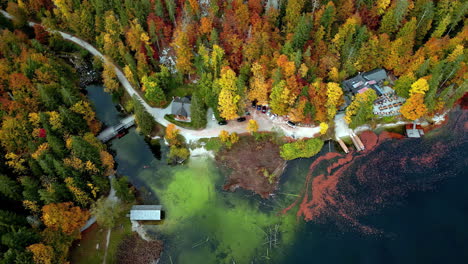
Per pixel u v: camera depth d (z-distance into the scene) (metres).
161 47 132.50
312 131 114.50
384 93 119.56
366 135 114.06
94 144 107.12
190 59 123.12
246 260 91.88
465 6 114.69
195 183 107.50
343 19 122.88
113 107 130.00
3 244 80.31
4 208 90.50
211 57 119.94
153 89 115.75
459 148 109.31
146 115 110.81
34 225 87.88
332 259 90.94
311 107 107.31
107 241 94.69
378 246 92.06
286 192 103.62
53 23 142.88
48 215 85.31
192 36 122.56
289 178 106.38
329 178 105.44
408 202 99.19
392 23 118.06
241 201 103.00
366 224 95.88
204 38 126.12
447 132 112.81
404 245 91.75
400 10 114.19
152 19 123.94
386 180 103.81
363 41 116.69
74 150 97.94
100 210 92.38
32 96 111.56
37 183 92.44
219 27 127.75
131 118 122.56
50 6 144.88
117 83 126.75
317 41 116.75
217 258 92.56
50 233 85.12
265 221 98.56
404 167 106.19
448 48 114.50
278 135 112.88
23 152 101.06
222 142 113.06
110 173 105.50
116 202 100.56
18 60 119.00
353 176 105.25
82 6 133.75
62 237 86.56
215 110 114.69
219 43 122.06
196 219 99.88
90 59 142.50
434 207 97.94
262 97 112.94
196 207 102.31
